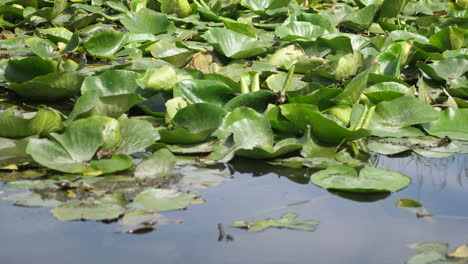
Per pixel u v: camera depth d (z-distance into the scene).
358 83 3.11
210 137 2.86
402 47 4.04
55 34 4.74
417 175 2.52
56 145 2.46
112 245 1.82
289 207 2.13
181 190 2.23
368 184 2.34
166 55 4.43
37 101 3.42
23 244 1.81
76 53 4.33
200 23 5.43
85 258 1.74
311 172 2.50
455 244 1.87
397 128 3.09
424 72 4.05
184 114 2.87
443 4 7.24
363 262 1.76
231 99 3.25
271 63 4.28
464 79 3.98
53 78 3.26
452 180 2.46
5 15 5.44
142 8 5.65
